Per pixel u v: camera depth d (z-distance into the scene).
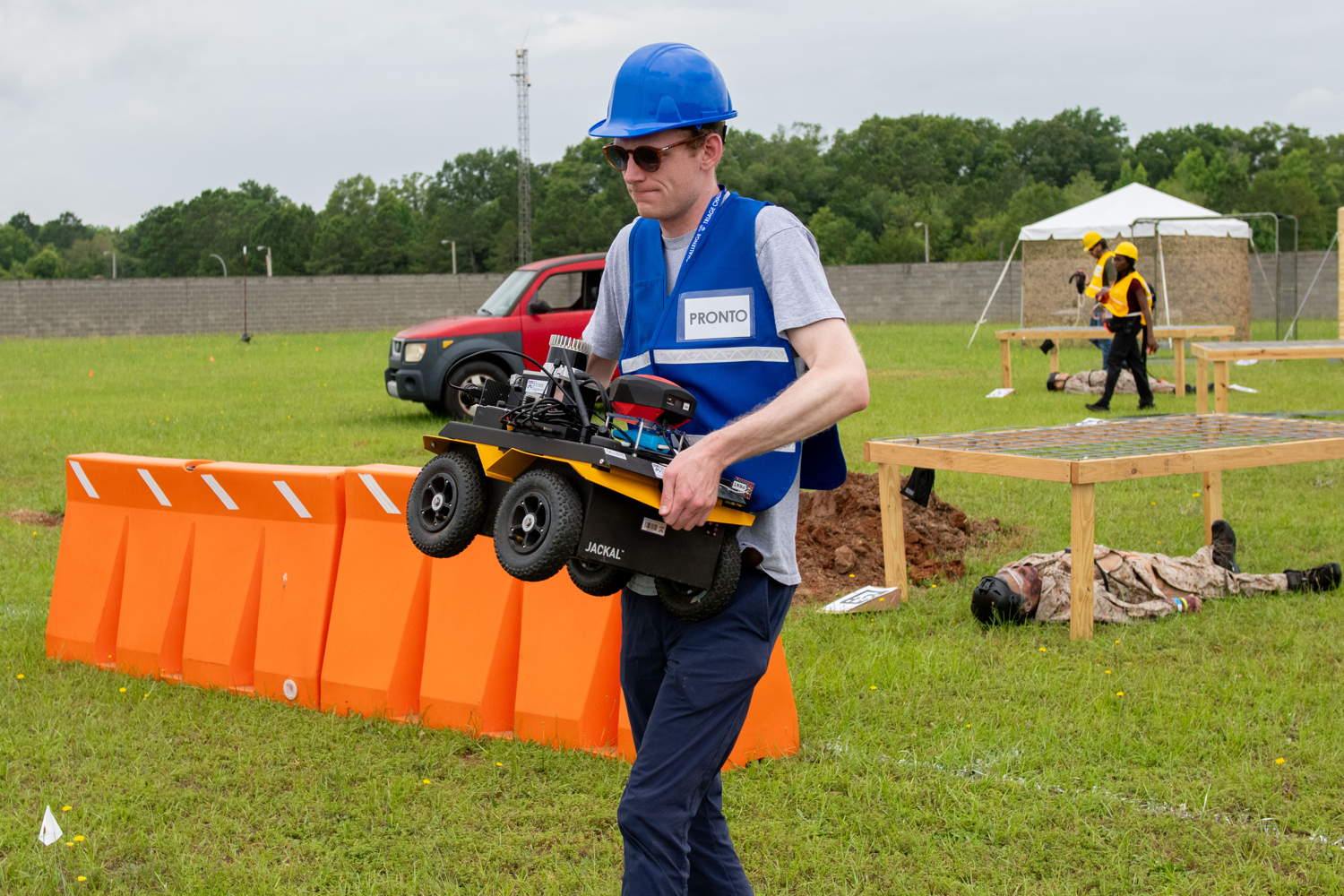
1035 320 29.94
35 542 8.44
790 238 2.54
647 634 2.72
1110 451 6.28
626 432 2.51
